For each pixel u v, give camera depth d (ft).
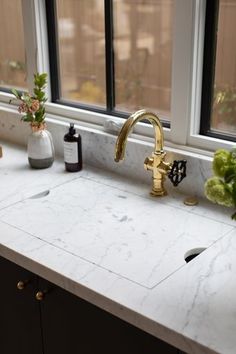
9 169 6.86
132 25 8.50
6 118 7.91
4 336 5.79
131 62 8.63
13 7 8.34
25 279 5.09
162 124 6.35
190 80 5.80
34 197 6.03
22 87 8.52
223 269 4.50
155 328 3.90
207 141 5.93
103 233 5.17
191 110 5.94
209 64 5.82
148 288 4.26
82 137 6.87
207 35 5.72
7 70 8.73
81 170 6.78
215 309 3.99
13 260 4.97
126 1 8.27
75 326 4.78
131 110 7.11
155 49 8.64
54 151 7.24
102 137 6.63
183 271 4.49
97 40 8.46
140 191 6.14
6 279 5.36
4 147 7.76
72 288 4.44
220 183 4.04
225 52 5.91
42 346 5.30
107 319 4.43
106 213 5.59
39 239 5.08
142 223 5.36
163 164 5.82
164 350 4.09
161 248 4.87
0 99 8.30
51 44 7.41
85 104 7.43
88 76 8.32
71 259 4.71
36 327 5.25
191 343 3.70
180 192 6.06
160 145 5.80
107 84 7.04
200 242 4.97
